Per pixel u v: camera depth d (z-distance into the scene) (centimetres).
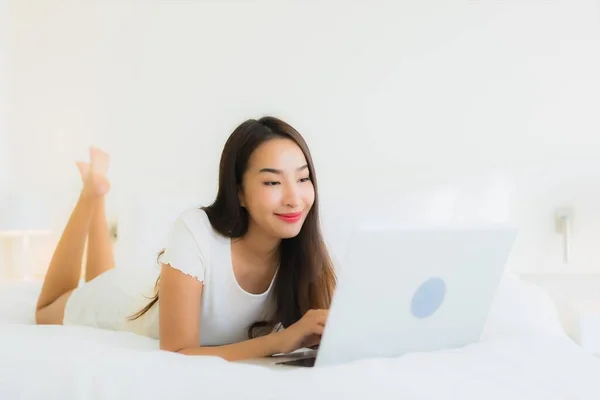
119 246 234
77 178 264
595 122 227
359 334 99
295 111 244
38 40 267
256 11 247
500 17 233
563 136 229
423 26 237
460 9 235
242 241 122
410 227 94
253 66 248
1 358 92
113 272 177
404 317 102
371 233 90
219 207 121
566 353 106
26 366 89
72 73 264
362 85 240
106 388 83
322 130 242
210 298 122
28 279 248
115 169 258
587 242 218
